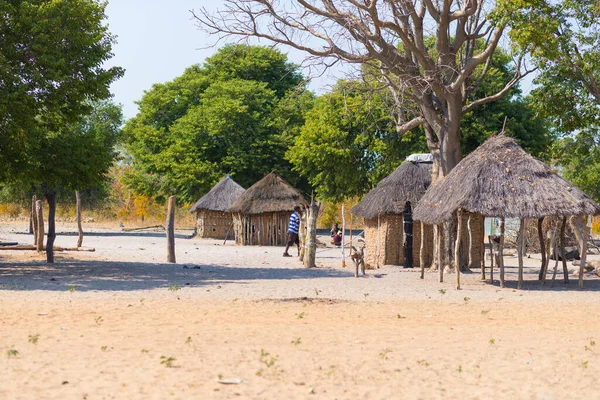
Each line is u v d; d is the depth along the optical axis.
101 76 23.72
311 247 29.45
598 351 11.54
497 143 23.20
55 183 25.38
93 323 13.49
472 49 28.59
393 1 26.34
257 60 68.69
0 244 36.78
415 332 13.30
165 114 72.12
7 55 22.09
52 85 22.69
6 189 55.69
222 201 54.59
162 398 7.95
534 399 8.40
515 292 21.50
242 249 41.94
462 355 10.92
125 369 9.39
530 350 11.48
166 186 70.12
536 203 21.50
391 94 32.44
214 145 64.88
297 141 55.03
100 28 24.31
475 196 21.77
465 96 28.53
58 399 7.84
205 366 9.66
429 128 29.39
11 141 22.88
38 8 22.56
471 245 30.25
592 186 46.09
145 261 30.73
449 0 26.25
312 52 26.52
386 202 31.03
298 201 48.62
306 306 16.81
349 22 25.70
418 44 26.61
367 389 8.61
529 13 25.12
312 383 8.82
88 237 51.22
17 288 19.20
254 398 8.05
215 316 14.77
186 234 61.31
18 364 9.59
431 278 25.50
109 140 62.25
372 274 26.52
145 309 15.63
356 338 12.38
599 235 61.62
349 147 52.22
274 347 11.21
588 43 26.23
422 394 8.45
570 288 23.14
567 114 27.98
